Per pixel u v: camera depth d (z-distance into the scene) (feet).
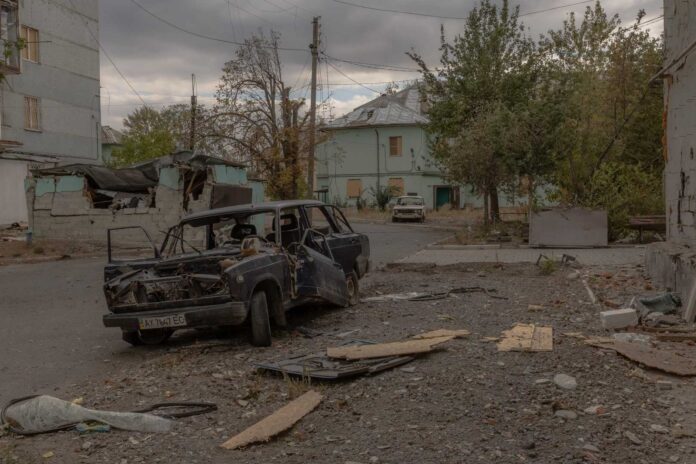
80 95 120.88
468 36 103.35
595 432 14.92
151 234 78.33
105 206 82.69
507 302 33.12
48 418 16.40
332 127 183.83
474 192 84.38
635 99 80.94
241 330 28.91
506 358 20.95
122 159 154.71
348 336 25.82
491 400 17.11
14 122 104.01
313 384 19.15
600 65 77.56
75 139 119.65
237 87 101.65
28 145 107.45
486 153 77.36
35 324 32.81
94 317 34.63
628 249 60.44
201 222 30.48
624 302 31.09
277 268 26.07
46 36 111.55
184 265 27.09
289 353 23.49
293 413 16.56
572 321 27.32
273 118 103.40
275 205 29.94
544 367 19.77
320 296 28.84
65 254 69.82
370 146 182.09
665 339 23.31
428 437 14.97
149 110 174.19
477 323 27.50
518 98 99.45
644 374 18.90
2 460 14.16
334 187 186.91
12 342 28.53
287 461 14.08
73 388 20.65
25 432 16.02
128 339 26.89
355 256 34.60
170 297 25.96
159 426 16.21
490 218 99.25
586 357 20.74
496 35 100.78
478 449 14.24
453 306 32.22
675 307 29.22
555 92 73.72
